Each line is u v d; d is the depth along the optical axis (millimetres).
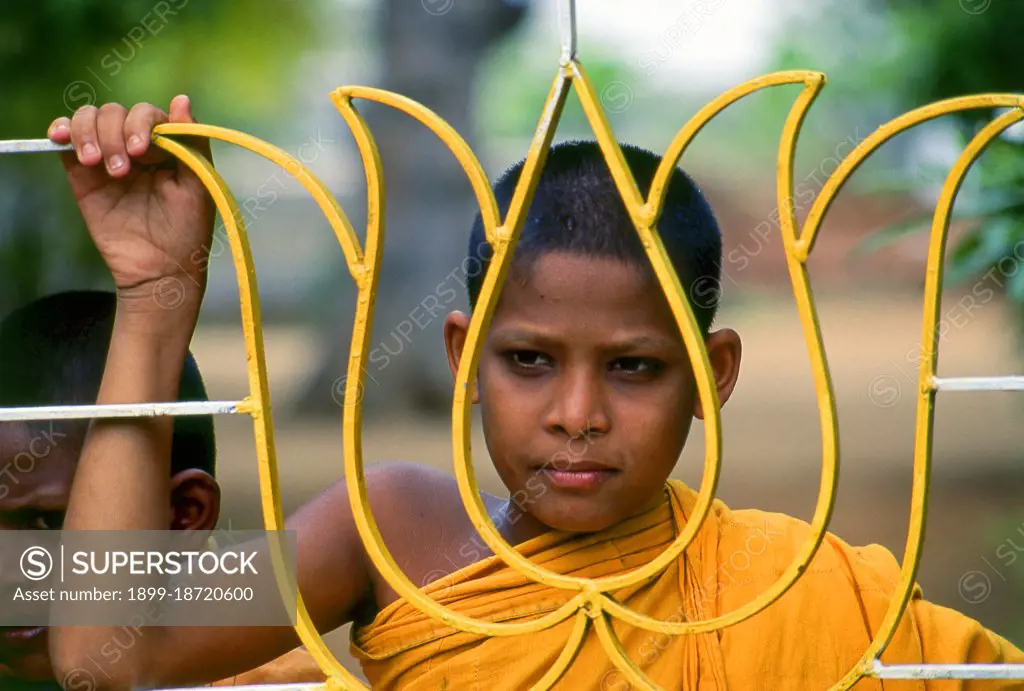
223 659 4203
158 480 3963
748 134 41062
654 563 3225
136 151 3627
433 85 22438
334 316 23562
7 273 14695
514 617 4000
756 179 40094
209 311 35156
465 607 4035
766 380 28594
